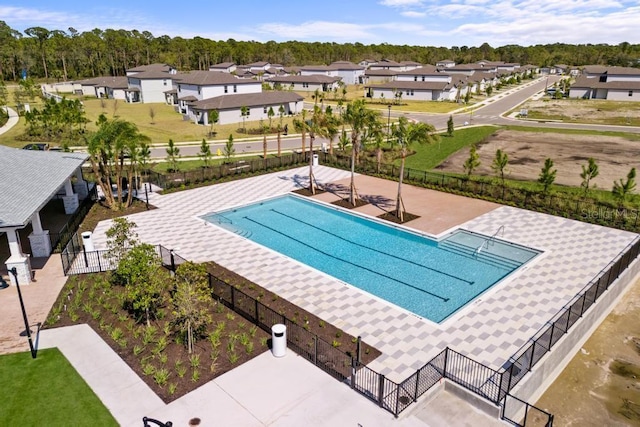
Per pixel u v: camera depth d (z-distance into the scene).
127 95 84.12
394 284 17.94
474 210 26.17
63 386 11.56
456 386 11.61
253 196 29.06
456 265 19.61
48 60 117.00
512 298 16.25
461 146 45.41
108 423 10.33
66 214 25.06
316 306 15.79
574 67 174.75
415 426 10.45
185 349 13.09
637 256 19.42
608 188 30.00
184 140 49.31
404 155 23.97
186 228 23.25
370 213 25.69
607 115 66.69
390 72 108.88
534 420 12.10
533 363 12.41
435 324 14.68
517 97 94.56
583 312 14.94
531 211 25.80
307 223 24.89
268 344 13.45
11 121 59.16
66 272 17.67
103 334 13.86
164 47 142.75
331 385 11.67
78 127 53.75
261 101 63.19
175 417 10.50
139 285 13.57
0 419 10.44
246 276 18.05
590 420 12.16
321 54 171.88
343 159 37.00
